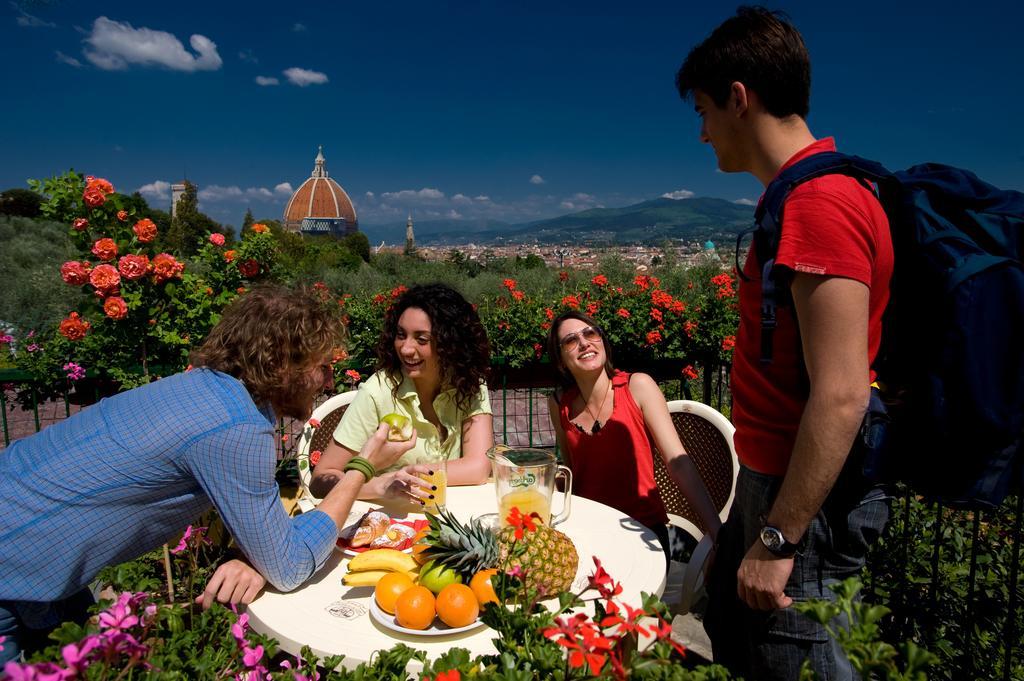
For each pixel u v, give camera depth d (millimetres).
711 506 2018
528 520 1237
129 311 3076
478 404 2381
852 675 1356
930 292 1167
